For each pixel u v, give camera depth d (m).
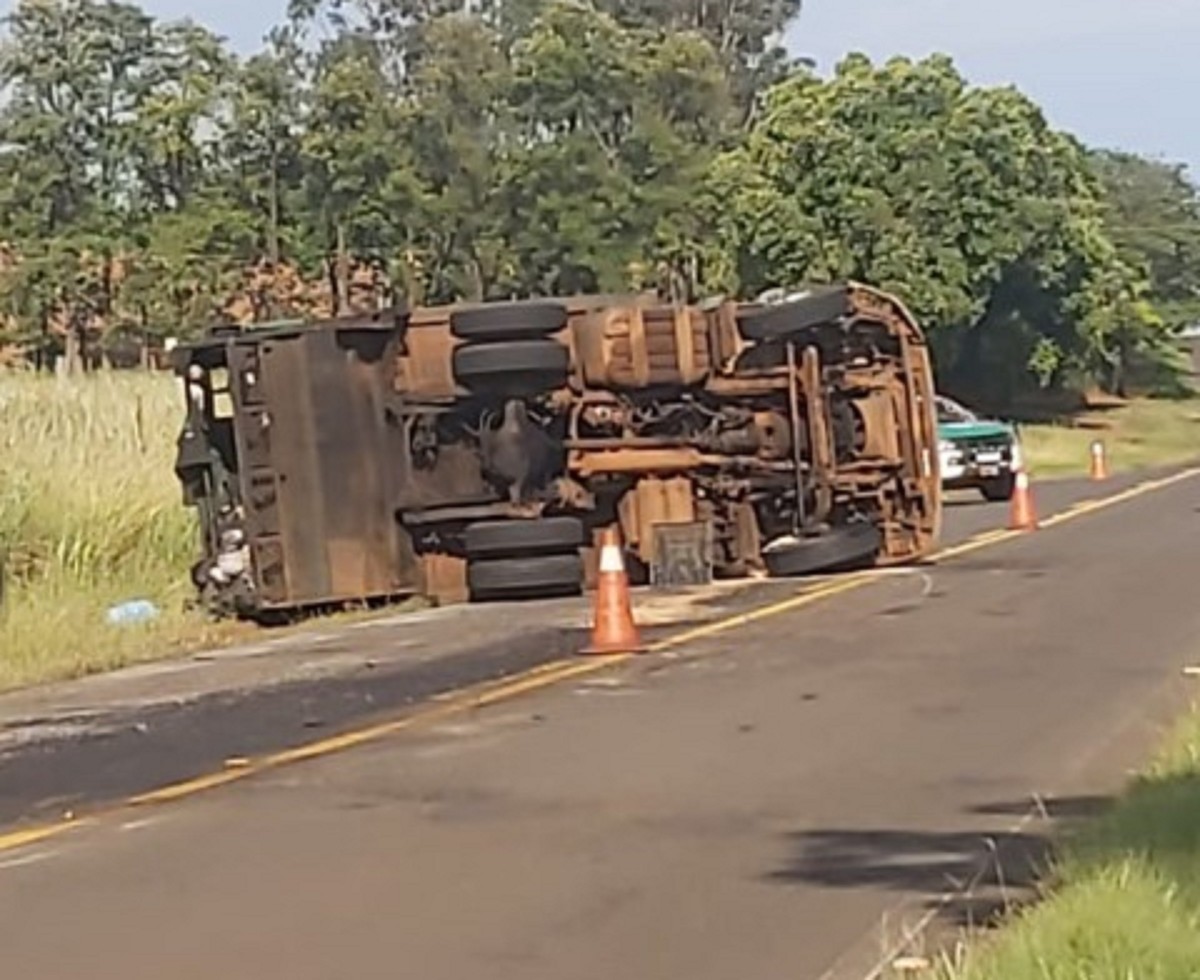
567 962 10.48
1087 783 14.44
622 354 28.97
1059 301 80.94
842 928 10.95
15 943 11.19
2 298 70.62
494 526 28.30
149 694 20.88
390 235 74.19
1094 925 9.66
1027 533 35.72
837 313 29.61
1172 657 20.17
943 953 10.05
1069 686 18.64
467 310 28.44
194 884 12.40
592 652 22.33
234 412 27.80
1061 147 80.19
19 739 18.31
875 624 23.73
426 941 10.94
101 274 71.38
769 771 15.35
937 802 14.05
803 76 78.56
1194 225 119.31
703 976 10.17
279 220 74.56
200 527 29.86
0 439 31.72
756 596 27.23
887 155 73.69
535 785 15.10
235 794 15.17
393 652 23.28
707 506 29.42
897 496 30.66
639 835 13.33
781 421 29.92
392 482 28.30
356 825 13.89
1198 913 9.82
